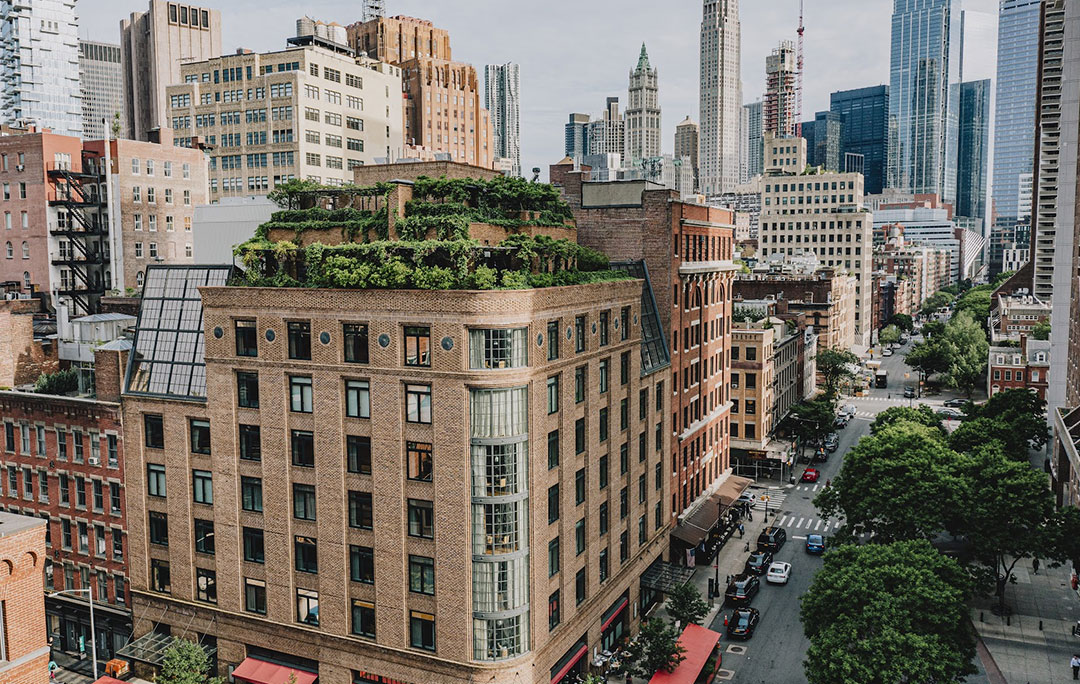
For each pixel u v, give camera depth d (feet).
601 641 179.52
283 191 177.27
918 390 547.08
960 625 152.76
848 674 138.10
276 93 389.80
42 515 188.03
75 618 186.19
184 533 166.71
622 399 187.83
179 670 149.18
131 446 170.60
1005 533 195.93
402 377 141.08
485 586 140.56
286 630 157.38
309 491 152.66
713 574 234.17
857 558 164.04
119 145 329.72
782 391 381.60
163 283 177.78
